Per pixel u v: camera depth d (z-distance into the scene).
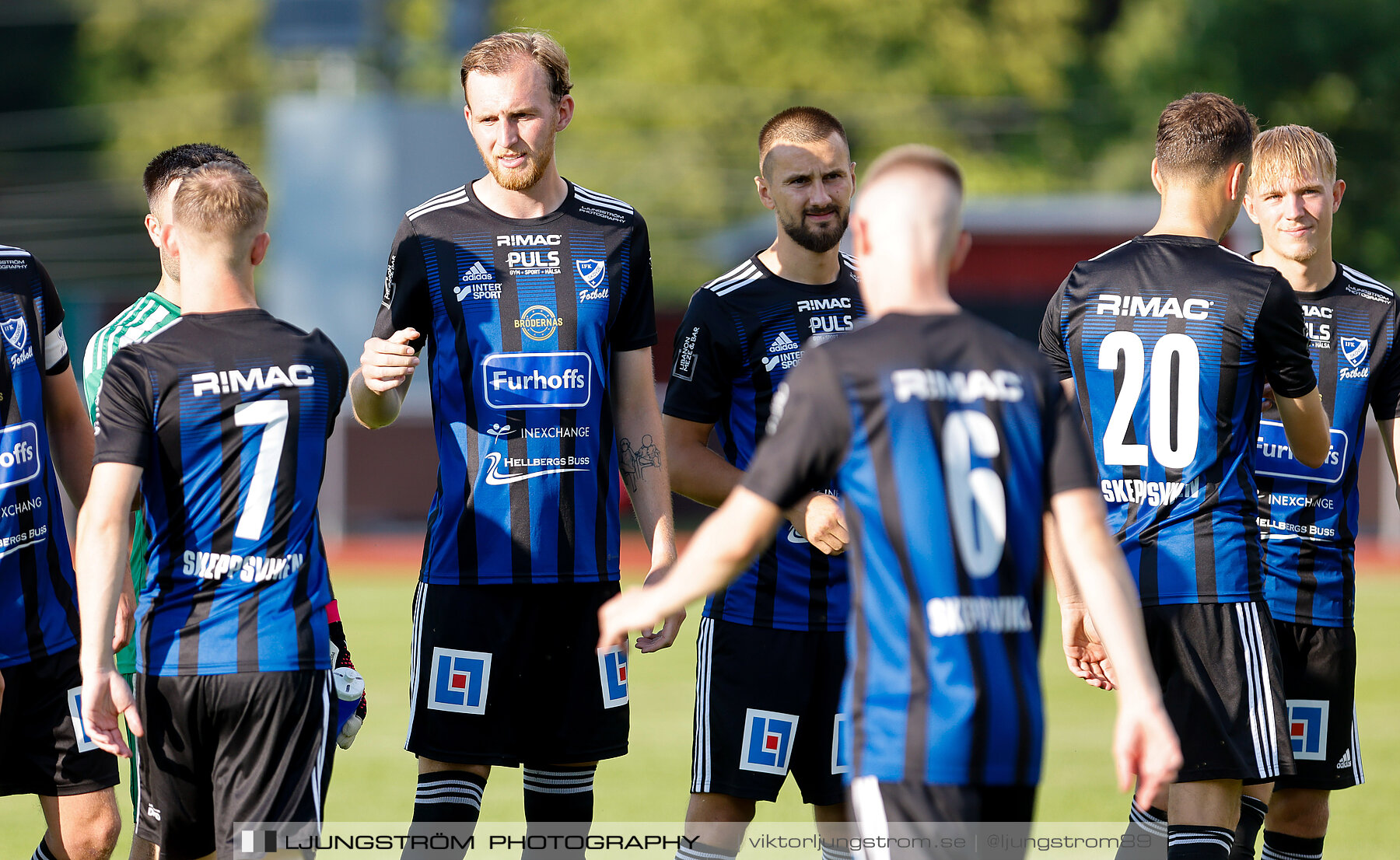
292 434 14.05
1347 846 20.05
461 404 16.23
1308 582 17.50
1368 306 17.70
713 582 11.33
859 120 117.88
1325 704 17.59
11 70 129.62
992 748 11.06
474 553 16.09
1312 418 15.64
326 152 80.50
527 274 16.27
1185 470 15.18
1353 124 114.44
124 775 25.34
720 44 119.38
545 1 121.81
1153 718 10.87
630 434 16.77
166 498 13.87
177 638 13.84
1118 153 116.25
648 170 118.38
